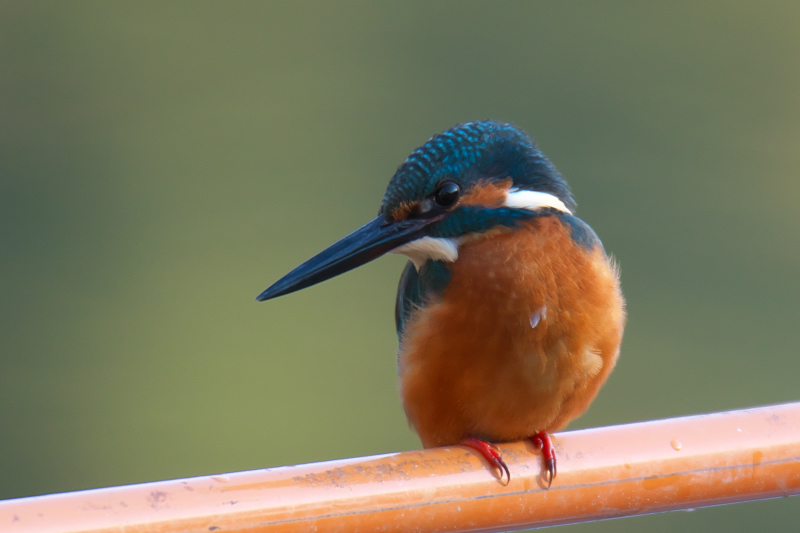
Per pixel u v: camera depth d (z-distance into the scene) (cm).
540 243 721
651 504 583
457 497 552
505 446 586
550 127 2317
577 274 718
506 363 714
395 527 536
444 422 755
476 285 720
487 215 733
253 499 507
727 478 582
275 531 507
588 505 578
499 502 562
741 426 590
